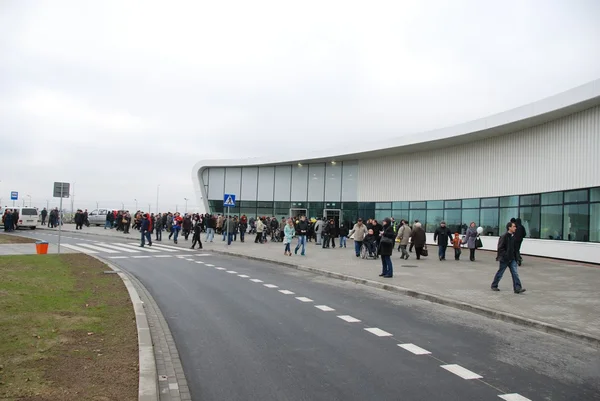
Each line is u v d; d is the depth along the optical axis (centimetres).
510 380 584
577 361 674
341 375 590
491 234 2716
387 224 1491
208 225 3097
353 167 3925
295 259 2028
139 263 1853
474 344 754
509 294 1177
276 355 672
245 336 775
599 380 591
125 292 1103
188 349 698
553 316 925
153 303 1050
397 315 971
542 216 2312
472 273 1603
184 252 2364
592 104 1925
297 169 4275
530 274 1592
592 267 1825
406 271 1650
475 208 2861
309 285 1372
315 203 4134
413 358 668
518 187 2489
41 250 1956
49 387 486
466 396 526
